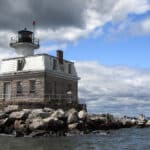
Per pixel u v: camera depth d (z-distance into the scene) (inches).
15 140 1376.7
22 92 2027.6
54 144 1262.3
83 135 1577.3
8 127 1592.0
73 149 1152.8
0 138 1446.9
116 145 1264.8
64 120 1646.2
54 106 1893.5
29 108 1801.2
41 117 1608.0
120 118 2261.3
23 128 1544.0
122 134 1715.1
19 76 2050.9
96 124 1809.8
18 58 2096.5
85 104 2101.4
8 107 1742.1
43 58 1994.3
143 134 1754.4
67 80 2181.3
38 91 1972.2
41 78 1972.2
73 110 1786.4
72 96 2217.0
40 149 1147.9
